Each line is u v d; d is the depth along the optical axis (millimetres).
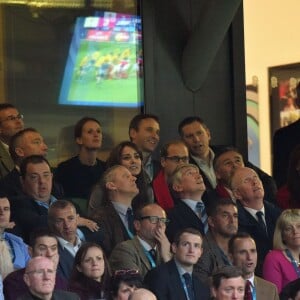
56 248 37406
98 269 37500
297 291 36156
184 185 43219
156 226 40375
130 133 47750
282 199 47688
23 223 40906
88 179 47188
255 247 40375
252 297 39875
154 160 47938
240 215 44031
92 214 42406
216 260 41188
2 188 42281
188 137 47969
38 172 41688
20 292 36219
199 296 38938
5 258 38344
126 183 42344
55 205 39500
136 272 36375
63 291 35938
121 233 41906
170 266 39000
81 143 47375
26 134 44094
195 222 42906
